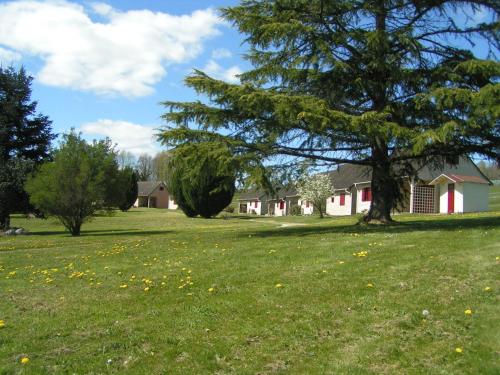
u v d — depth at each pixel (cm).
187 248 1309
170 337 579
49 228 3381
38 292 848
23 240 2170
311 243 1202
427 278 750
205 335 582
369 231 1435
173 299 742
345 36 1471
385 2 1507
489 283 700
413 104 1459
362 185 4216
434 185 3584
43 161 3412
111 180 2475
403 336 549
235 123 1488
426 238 1159
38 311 718
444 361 488
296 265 917
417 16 1548
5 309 736
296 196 5566
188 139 1442
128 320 650
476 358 486
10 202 2942
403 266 838
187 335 584
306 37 1450
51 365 516
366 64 1504
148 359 525
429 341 533
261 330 588
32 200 2405
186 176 1491
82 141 2469
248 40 1523
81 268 1075
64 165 2389
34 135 3447
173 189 4472
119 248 1462
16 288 889
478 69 1370
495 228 1299
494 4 1451
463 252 922
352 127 1297
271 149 1482
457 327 561
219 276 869
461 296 654
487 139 1474
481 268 781
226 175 1420
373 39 1402
